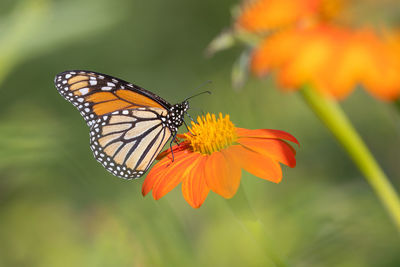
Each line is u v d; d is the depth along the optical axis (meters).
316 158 1.03
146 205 0.88
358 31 0.79
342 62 0.78
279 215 0.87
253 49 0.80
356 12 0.79
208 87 1.06
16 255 0.99
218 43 0.80
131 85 0.86
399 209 0.79
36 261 0.98
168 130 0.86
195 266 0.86
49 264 0.98
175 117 0.86
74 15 0.94
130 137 0.86
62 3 0.95
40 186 0.98
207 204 0.90
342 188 0.89
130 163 0.86
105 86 0.86
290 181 1.00
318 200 0.87
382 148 1.05
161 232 0.87
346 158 1.02
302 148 1.04
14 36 0.92
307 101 0.80
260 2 0.80
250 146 0.79
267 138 0.80
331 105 0.80
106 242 0.89
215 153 0.80
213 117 0.81
